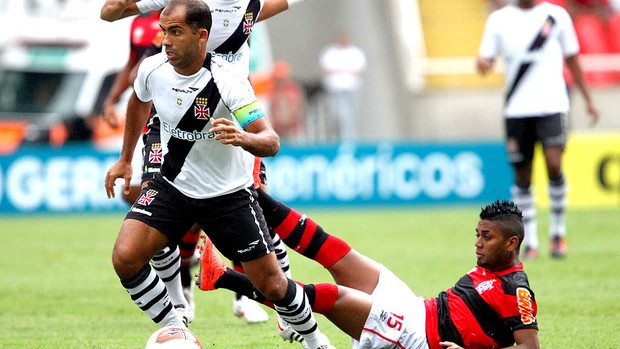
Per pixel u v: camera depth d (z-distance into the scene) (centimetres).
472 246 4119
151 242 1834
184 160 1819
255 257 1823
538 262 3588
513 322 1744
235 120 1811
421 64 8306
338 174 5981
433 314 1819
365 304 1823
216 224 1833
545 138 3594
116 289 3116
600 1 8700
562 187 3681
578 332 2322
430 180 6078
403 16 8519
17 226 5109
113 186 2025
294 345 2200
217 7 2159
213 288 1894
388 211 5794
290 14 8088
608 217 5294
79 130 7031
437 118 8125
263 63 7344
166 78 1786
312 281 3198
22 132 6981
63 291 3070
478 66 3678
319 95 8100
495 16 3641
